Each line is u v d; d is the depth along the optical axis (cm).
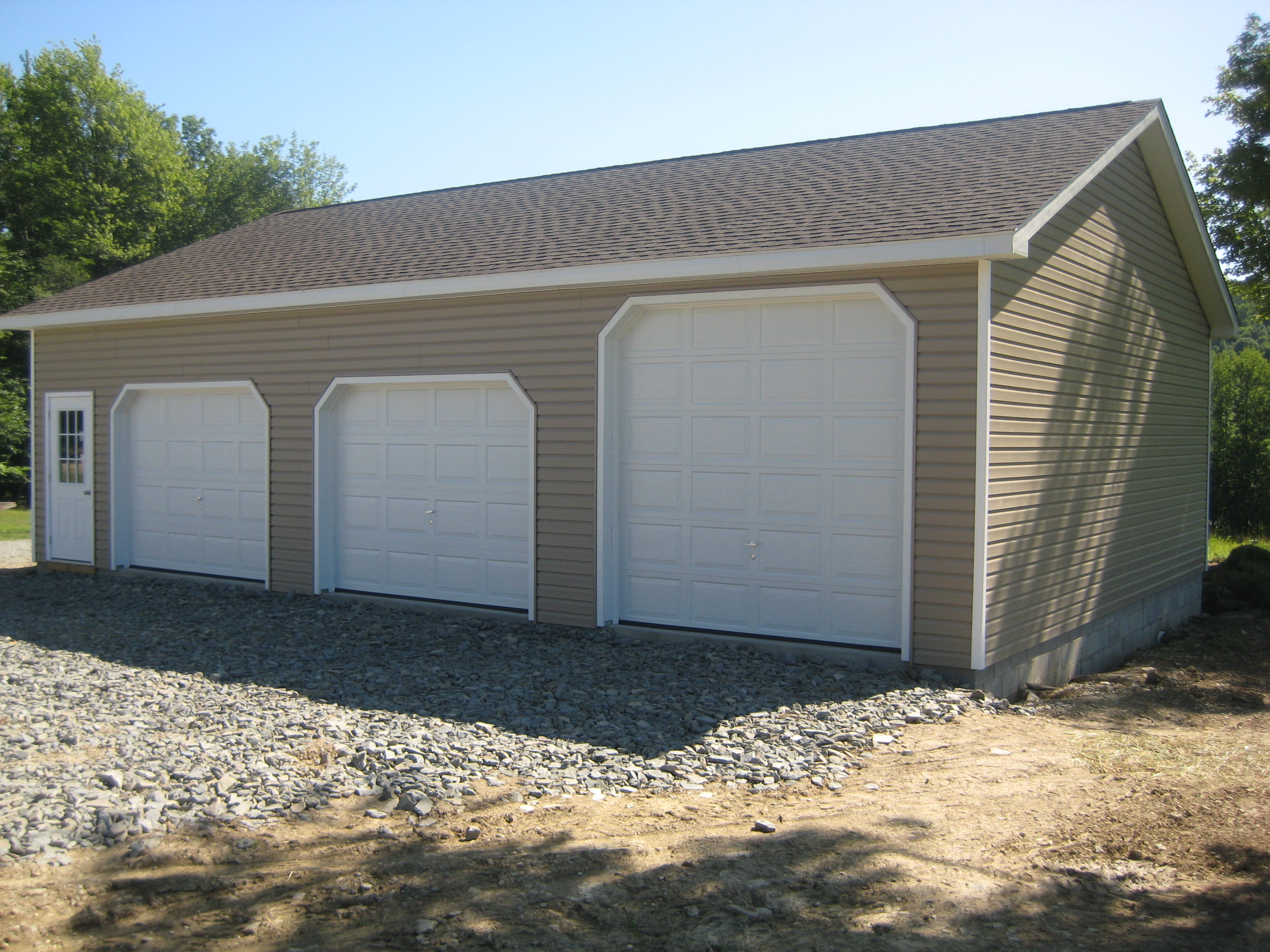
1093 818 516
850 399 819
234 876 427
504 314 966
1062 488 885
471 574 1027
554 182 1345
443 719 659
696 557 891
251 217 4203
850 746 627
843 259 762
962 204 802
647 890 419
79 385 1318
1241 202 1989
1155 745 665
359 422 1095
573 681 758
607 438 913
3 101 3725
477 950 369
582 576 931
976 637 753
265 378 1137
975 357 746
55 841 449
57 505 1355
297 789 524
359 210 1482
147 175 3728
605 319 908
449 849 458
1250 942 383
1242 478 2408
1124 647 1055
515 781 550
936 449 764
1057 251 863
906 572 780
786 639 851
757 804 528
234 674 784
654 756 597
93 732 609
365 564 1098
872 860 454
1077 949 376
